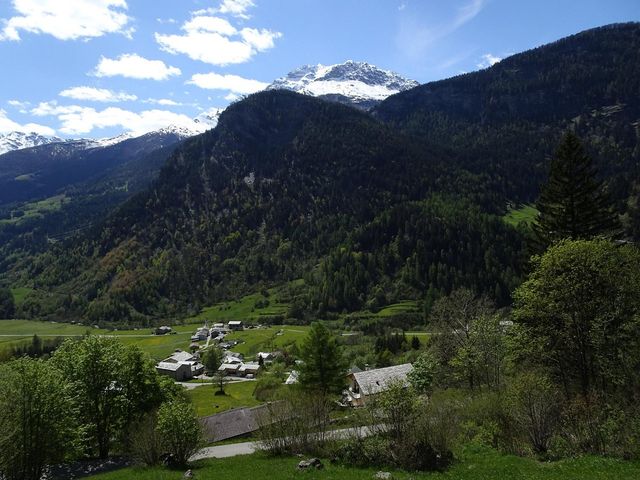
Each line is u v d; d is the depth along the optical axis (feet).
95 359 160.15
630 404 96.27
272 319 616.39
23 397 117.70
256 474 94.58
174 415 118.32
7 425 111.75
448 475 81.92
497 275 543.39
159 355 520.01
